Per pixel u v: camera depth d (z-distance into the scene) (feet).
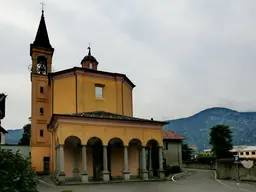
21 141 220.23
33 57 134.21
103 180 92.68
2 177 33.68
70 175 96.73
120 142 108.06
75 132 91.97
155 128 108.47
